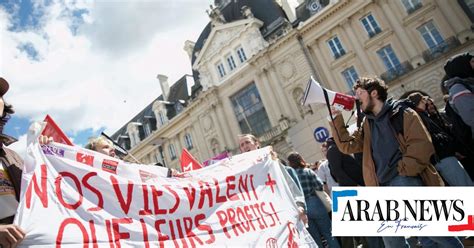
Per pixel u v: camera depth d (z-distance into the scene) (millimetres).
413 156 2527
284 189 3820
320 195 4711
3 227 1759
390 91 20891
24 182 2066
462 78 3500
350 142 3369
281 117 24594
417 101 3711
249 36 27266
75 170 2412
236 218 3129
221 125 28547
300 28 24516
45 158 2311
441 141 3301
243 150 4727
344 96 3498
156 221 2602
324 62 23875
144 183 2730
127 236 2377
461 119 3510
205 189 3131
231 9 30734
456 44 19031
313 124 17969
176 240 2613
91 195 2383
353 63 22703
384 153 2789
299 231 3553
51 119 2799
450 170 3209
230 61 28859
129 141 40406
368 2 22203
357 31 22844
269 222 3342
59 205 2172
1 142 2195
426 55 20062
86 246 2139
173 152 33750
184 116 31938
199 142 30344
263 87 26219
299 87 24438
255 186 3576
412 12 20938
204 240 2770
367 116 3002
